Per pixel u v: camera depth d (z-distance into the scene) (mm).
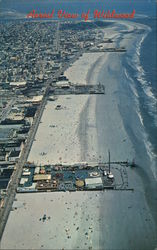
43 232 152125
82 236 149625
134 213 163625
